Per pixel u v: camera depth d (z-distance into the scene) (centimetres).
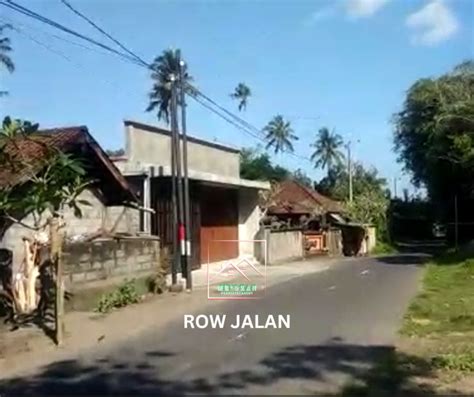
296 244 3400
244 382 774
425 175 4034
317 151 7719
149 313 1351
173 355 937
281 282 2047
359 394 718
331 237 4078
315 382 772
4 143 1176
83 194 1650
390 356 910
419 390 731
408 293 1698
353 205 4841
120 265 1549
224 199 2870
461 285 1873
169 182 2231
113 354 954
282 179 6344
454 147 3073
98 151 1598
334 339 1045
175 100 1855
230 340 1046
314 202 4453
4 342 1034
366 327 1156
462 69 3269
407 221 6844
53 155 1172
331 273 2425
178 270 1833
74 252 1374
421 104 3616
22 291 1237
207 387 754
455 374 798
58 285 1055
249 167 6141
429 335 1070
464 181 3659
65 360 920
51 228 1120
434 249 4778
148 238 1684
